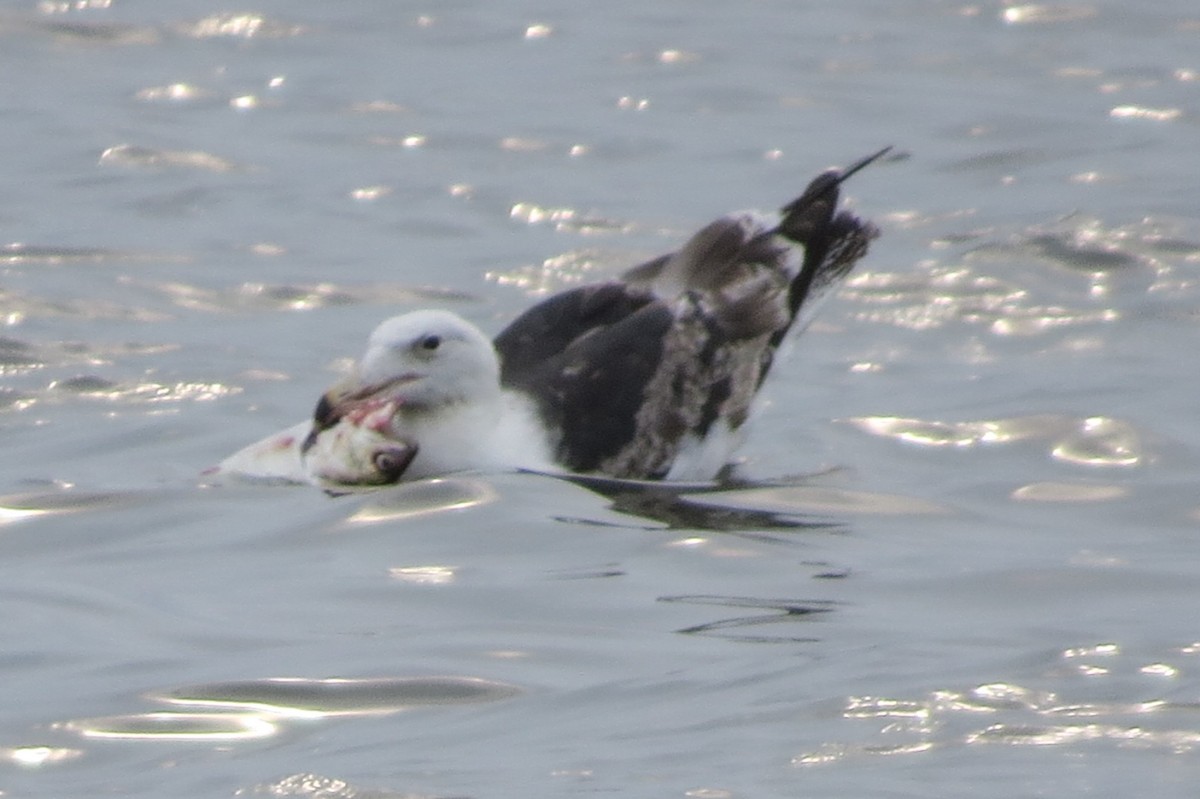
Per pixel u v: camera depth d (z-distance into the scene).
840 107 27.58
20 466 13.88
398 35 32.12
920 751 8.34
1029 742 8.41
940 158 24.84
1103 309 18.53
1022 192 23.11
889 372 16.72
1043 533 12.36
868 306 18.81
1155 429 14.45
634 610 10.67
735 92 28.39
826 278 15.34
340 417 13.50
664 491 13.38
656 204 22.80
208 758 8.53
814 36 32.09
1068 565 11.47
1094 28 32.44
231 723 8.98
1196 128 26.16
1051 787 7.87
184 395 15.76
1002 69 29.81
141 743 8.75
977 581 11.19
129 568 11.62
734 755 8.33
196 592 11.09
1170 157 24.66
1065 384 15.91
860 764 8.17
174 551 11.95
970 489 13.41
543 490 13.04
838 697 9.05
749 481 13.80
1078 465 13.92
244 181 23.72
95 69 29.48
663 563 11.59
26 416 15.20
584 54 30.89
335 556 11.79
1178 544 12.03
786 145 25.52
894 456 14.31
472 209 22.59
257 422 15.02
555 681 9.48
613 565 11.55
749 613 10.62
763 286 14.84
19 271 19.53
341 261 20.39
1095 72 29.42
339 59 30.39
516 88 28.72
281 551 11.92
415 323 13.61
